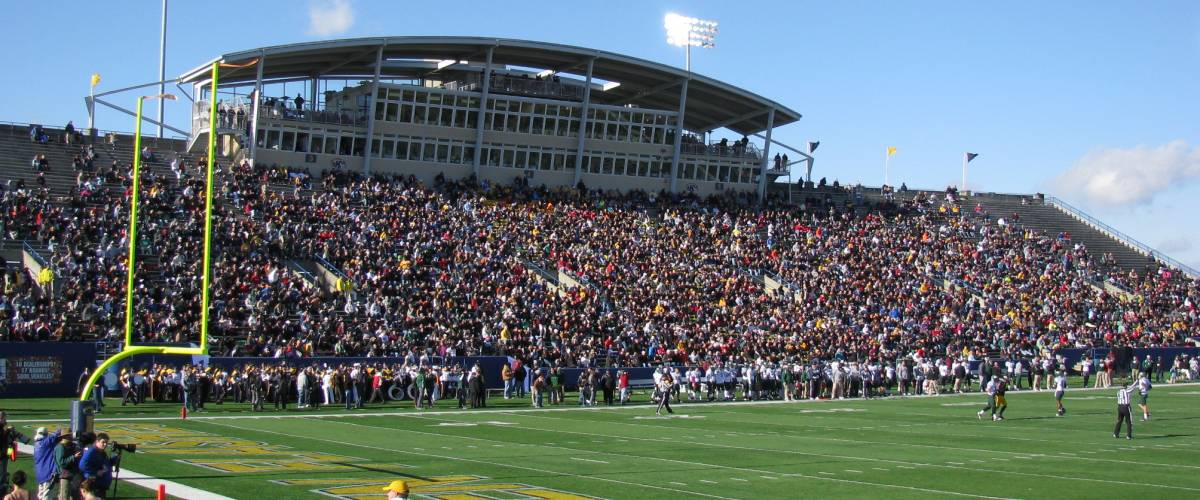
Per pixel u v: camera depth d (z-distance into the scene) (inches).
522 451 1275.8
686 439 1440.7
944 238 3627.0
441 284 2518.5
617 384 2311.8
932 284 3248.0
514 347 2300.7
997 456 1263.5
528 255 2874.0
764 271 3127.5
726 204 3602.4
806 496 957.2
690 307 2751.0
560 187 3454.7
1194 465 1181.7
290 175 2994.6
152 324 2049.7
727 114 3890.3
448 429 1537.9
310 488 952.9
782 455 1262.3
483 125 3378.4
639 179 3646.7
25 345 1862.7
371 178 3105.3
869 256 3353.8
